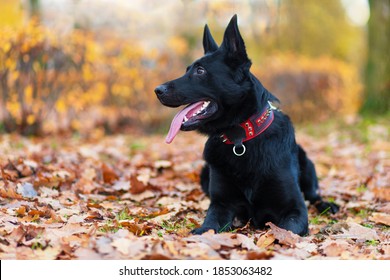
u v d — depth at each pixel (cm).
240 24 2167
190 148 1050
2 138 1034
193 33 1989
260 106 505
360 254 420
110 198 621
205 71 500
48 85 1166
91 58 1214
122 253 377
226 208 524
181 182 739
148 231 473
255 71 1584
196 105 507
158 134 1384
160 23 1986
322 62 1847
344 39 2936
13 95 1131
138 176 714
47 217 504
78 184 645
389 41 1473
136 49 1332
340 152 1000
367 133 1160
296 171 536
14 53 1110
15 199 553
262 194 508
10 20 1761
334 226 525
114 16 1911
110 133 1335
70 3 1842
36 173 668
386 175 782
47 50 1145
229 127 505
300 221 496
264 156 502
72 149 930
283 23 2466
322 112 1783
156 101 1380
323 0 2798
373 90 1492
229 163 507
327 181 789
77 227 444
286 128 534
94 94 1248
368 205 626
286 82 1650
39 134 1174
